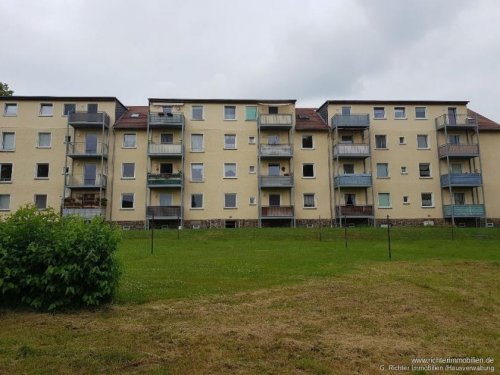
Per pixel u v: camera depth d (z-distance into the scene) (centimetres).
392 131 4141
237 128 4069
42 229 838
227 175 4003
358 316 820
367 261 1597
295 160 4044
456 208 3922
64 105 3931
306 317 809
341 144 3978
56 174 3828
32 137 3866
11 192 3784
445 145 4022
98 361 580
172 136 4009
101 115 3806
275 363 582
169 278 1197
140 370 555
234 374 548
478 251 2008
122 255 1784
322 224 3950
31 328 714
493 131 4188
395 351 634
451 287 1105
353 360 596
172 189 3925
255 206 3956
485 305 925
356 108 4159
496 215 4069
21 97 3884
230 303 914
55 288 805
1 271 799
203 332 706
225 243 2408
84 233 840
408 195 4056
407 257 1739
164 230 3048
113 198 3844
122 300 914
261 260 1620
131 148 3928
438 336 712
